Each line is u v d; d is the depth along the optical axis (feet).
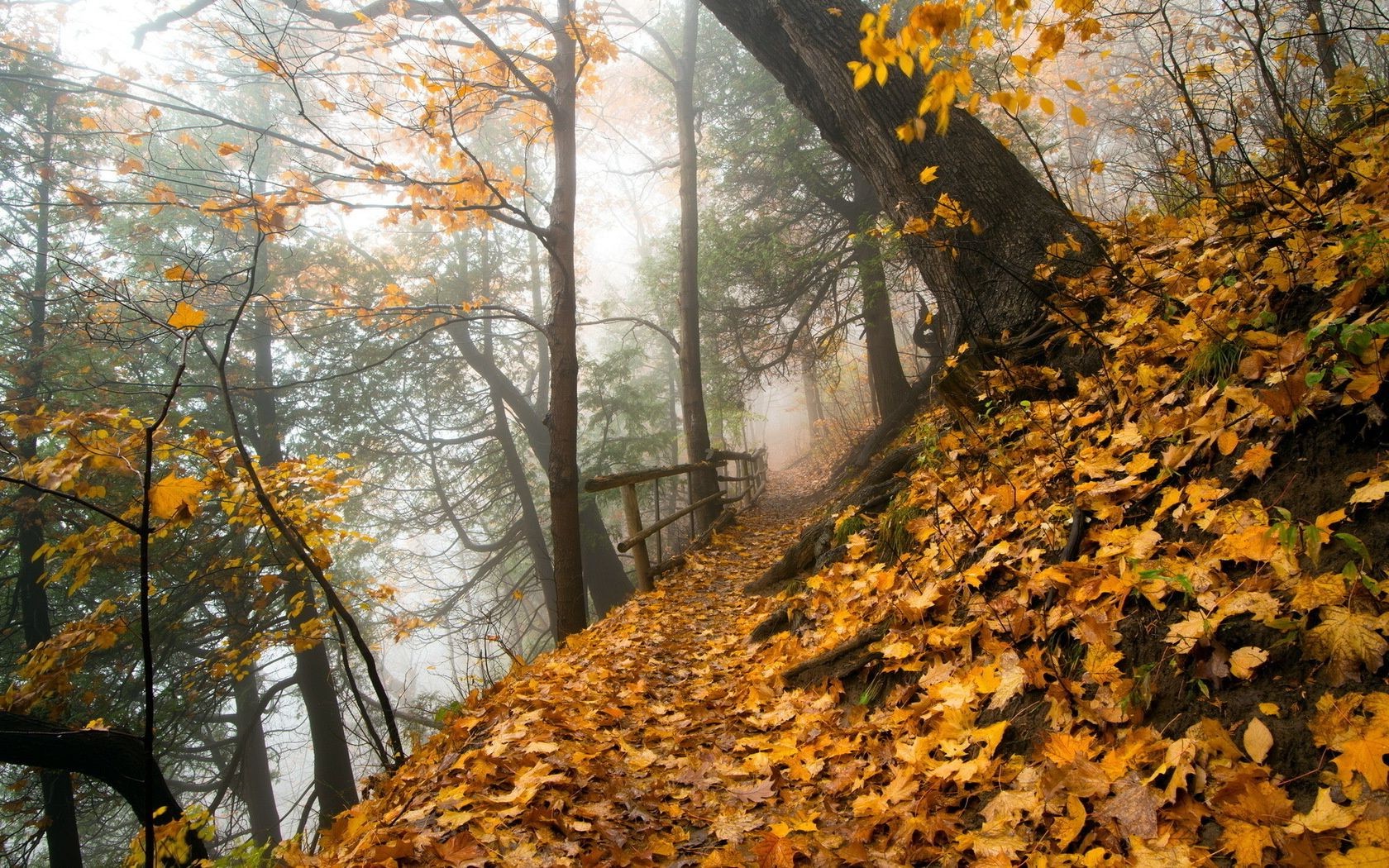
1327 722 4.09
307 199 17.47
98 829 47.93
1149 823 4.33
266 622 35.96
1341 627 4.40
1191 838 4.16
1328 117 11.08
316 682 40.47
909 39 5.16
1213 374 7.51
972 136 13.93
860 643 9.21
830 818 6.37
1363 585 4.55
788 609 12.96
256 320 40.24
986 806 5.33
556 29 21.42
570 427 21.08
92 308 25.90
